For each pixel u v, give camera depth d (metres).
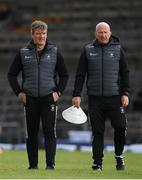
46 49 24.75
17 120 70.38
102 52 24.84
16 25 82.94
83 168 28.72
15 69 25.14
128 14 81.12
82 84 25.09
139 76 72.88
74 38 80.19
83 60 25.08
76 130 66.12
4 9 84.44
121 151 25.64
